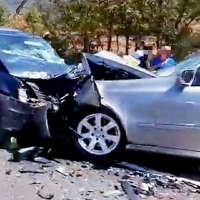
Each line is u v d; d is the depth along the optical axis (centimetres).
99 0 1150
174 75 473
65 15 1171
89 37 1185
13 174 390
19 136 480
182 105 460
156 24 1198
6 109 482
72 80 514
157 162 492
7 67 542
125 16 1148
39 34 1215
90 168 447
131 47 1275
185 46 1220
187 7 1256
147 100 470
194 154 464
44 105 468
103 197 369
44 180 386
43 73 561
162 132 466
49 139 473
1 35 644
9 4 1368
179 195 402
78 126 484
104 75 521
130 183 411
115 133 479
